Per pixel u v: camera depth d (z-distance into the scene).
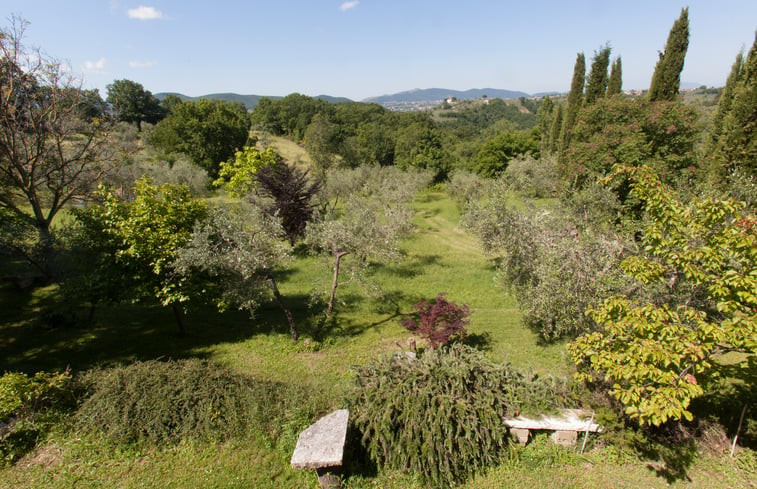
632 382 5.21
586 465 6.07
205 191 33.53
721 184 12.59
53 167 16.73
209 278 10.96
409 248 21.41
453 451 5.86
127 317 12.87
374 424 5.93
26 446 6.18
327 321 12.52
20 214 14.80
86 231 10.27
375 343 11.05
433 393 6.16
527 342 10.78
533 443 6.42
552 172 28.41
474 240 22.67
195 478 5.77
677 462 6.04
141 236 9.70
